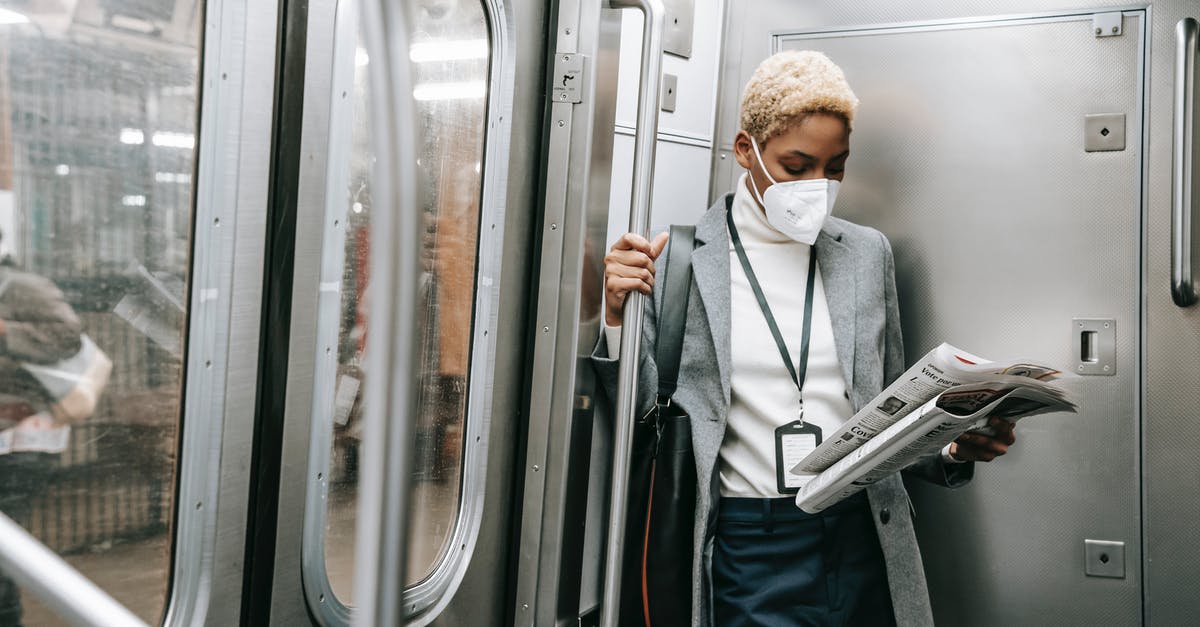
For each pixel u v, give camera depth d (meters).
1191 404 2.08
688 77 2.34
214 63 1.26
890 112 2.32
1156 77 2.12
